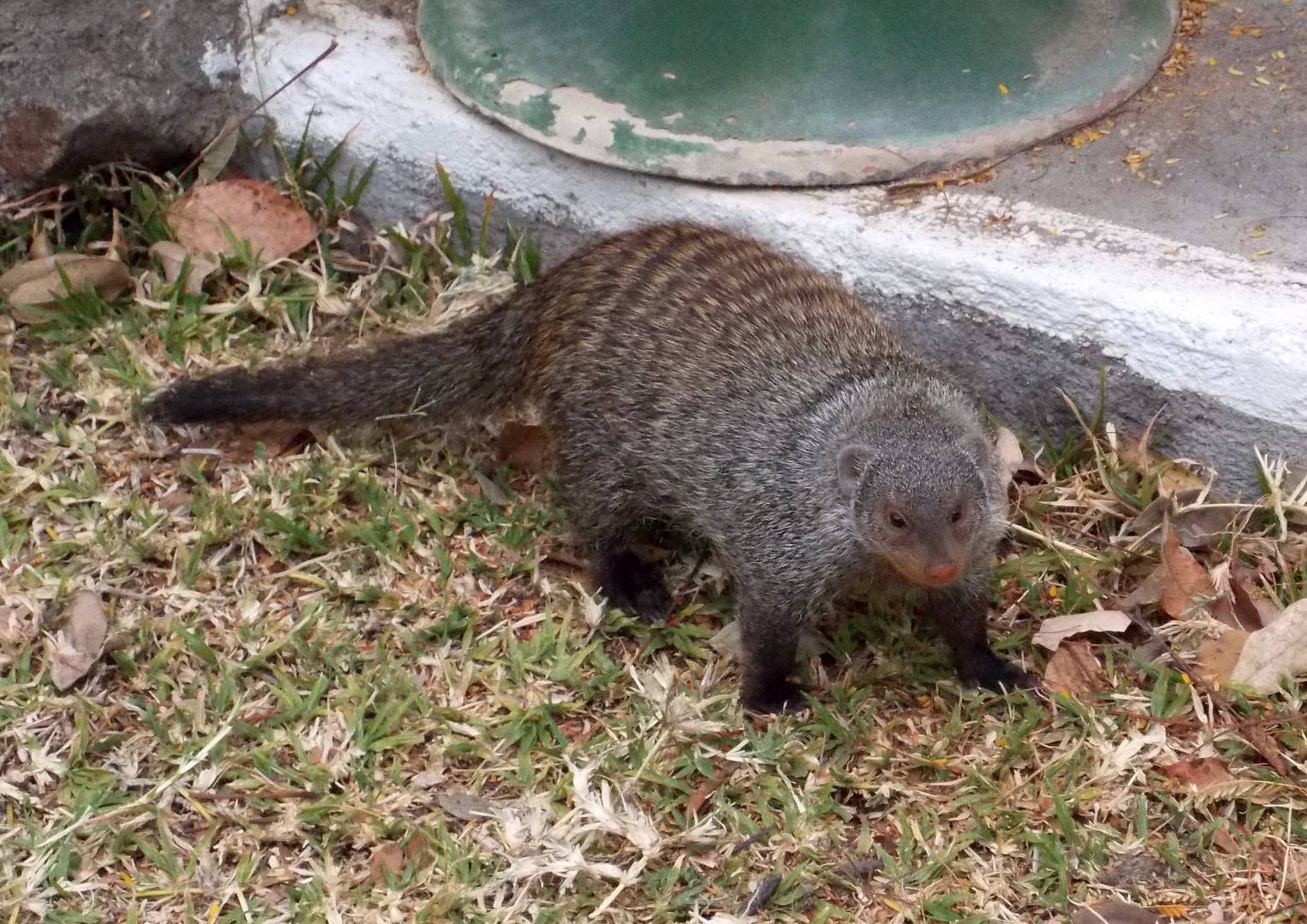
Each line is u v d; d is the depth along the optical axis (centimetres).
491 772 160
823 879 155
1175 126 181
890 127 178
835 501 162
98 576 169
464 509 174
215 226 187
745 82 179
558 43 181
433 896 154
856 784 159
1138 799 158
